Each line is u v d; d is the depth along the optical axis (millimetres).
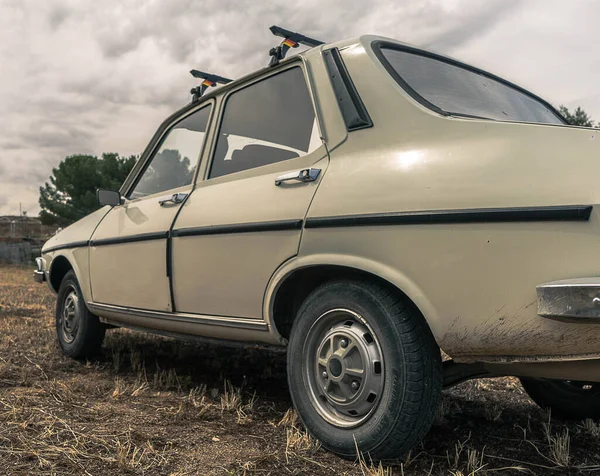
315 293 2561
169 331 3566
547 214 1887
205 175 3434
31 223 47531
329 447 2404
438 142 2281
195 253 3162
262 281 2746
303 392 2549
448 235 2088
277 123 3029
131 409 3016
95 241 4250
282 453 2416
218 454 2385
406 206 2205
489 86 3125
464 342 2086
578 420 3166
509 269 1957
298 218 2582
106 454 2314
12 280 16750
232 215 2941
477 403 3547
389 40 2887
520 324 1950
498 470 2352
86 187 33812
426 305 2135
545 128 2082
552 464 2465
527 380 3248
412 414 2176
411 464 2326
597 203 1819
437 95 2633
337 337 2449
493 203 2000
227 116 3459
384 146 2445
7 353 4520
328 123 2691
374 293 2322
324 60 2834
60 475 2084
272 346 2900
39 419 2697
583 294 1770
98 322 4441
